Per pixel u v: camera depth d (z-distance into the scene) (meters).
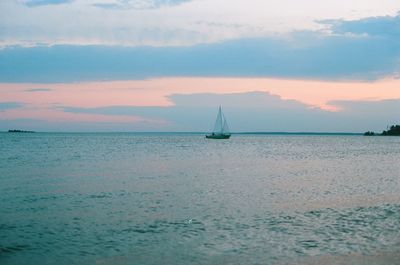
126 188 34.25
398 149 114.50
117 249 16.70
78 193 31.34
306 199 28.80
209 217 22.59
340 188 34.69
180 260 15.39
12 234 18.98
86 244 17.39
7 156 72.50
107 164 57.88
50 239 18.14
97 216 22.86
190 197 29.67
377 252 16.14
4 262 15.30
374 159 72.38
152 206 25.98
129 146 121.38
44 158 68.19
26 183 36.91
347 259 15.38
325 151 102.69
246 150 105.00
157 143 150.50
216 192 32.25
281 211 24.30
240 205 26.39
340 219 21.92
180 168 53.12
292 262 15.11
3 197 29.28
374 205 26.27
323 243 17.34
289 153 92.12
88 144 133.62
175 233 19.09
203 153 88.38
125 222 21.36
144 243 17.50
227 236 18.53
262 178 42.41
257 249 16.61
